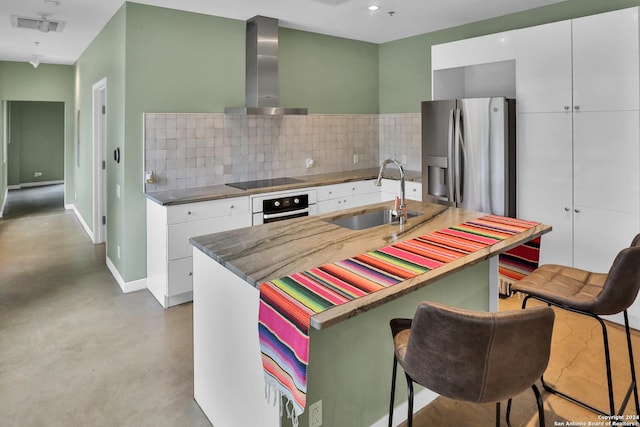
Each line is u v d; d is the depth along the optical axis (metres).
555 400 2.27
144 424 2.12
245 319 1.78
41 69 7.10
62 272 4.41
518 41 3.48
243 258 1.87
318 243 2.10
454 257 1.87
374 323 1.95
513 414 2.17
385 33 4.86
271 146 4.55
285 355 1.42
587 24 3.09
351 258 1.86
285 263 1.80
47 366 2.63
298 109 4.23
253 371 1.75
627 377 2.46
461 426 2.10
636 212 2.97
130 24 3.56
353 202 4.61
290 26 4.49
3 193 8.02
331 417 1.82
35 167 10.98
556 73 3.29
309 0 3.61
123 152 3.68
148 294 3.80
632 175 2.97
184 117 3.91
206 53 3.99
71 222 6.88
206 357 2.15
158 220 3.51
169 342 2.94
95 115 5.26
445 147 3.81
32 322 3.24
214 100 4.09
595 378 2.45
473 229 2.37
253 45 4.12
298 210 4.11
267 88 4.18
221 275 1.95
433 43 4.80
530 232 2.30
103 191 5.50
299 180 4.41
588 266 3.24
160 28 3.72
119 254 4.02
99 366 2.64
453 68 4.08
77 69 6.70
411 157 5.21
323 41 4.92
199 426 2.11
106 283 4.09
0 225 6.66
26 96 7.01
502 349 1.22
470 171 3.67
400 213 2.52
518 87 3.52
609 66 3.01
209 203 3.54
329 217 2.66
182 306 3.54
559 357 2.68
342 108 5.18
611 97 3.02
